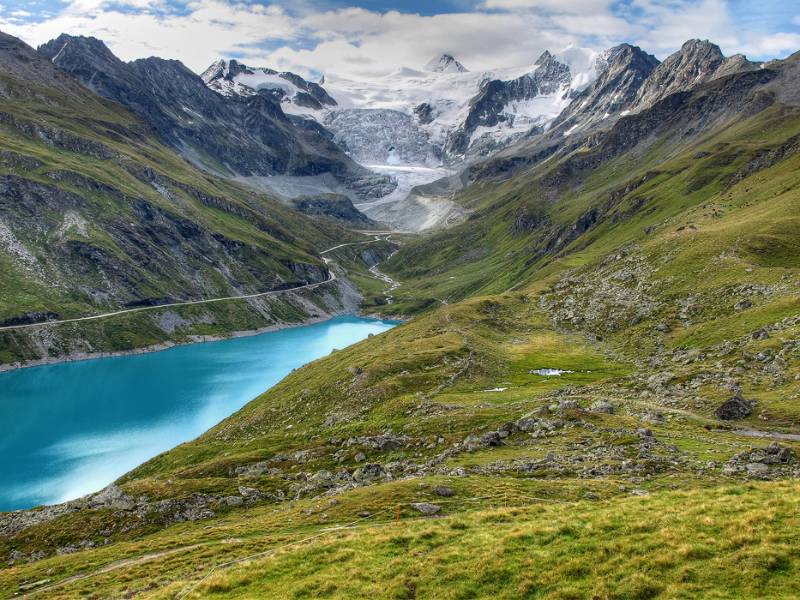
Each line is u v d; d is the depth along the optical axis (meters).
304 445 84.25
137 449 140.88
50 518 65.94
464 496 49.09
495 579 29.08
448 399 96.81
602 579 26.83
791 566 24.47
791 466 47.53
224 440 117.88
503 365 121.00
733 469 48.72
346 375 126.94
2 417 167.38
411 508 47.59
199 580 37.22
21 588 47.59
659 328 118.69
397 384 110.69
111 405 179.25
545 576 28.22
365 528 43.59
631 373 103.31
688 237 156.25
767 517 28.59
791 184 172.75
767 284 114.12
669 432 62.38
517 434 69.44
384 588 30.39
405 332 168.12
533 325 152.12
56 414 170.12
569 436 64.44
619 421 65.94
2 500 113.00
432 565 31.64
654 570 26.50
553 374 112.44
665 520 31.12
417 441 75.06
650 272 148.12
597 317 142.25
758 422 63.81
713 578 25.05
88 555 53.44
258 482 70.12
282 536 46.50
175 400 184.38
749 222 148.62
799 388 69.12
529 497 47.12
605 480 49.59
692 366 90.50
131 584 41.66
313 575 33.47
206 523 60.03
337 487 63.31
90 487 119.19
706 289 124.94
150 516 63.28
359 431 89.69
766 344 85.12
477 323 153.62
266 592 32.75
